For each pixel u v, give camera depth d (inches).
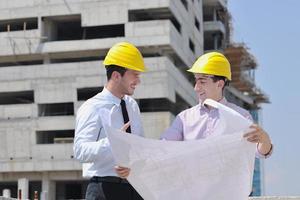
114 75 167.6
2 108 1866.4
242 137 153.6
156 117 1793.8
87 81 1829.5
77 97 1835.6
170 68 1857.8
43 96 1852.9
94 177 165.5
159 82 1815.9
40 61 1980.8
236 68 2608.3
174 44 1898.4
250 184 156.6
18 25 2046.0
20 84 1877.5
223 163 154.6
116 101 168.2
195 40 2281.0
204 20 2696.9
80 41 1879.9
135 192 166.7
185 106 2155.5
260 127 153.0
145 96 1818.4
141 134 175.2
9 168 1819.6
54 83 1852.9
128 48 168.4
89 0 1919.3
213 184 154.9
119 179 164.4
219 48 2608.3
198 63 175.9
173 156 152.6
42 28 1939.0
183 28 2082.9
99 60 1927.9
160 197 154.2
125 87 167.9
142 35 1862.7
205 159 153.9
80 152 161.0
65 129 1804.9
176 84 1932.8
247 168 155.2
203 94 175.5
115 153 149.3
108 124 150.8
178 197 154.2
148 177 153.1
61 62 1958.7
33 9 1956.2
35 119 1833.2
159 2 1877.5
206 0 2546.8
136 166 151.6
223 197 154.9
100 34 2038.6
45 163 1795.0
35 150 1813.5
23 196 1444.4
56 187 1927.9
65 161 1782.7
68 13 1927.9
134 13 1941.4
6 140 1840.6
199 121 175.8
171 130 179.5
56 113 1916.8
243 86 2706.7
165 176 153.6
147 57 1910.7
